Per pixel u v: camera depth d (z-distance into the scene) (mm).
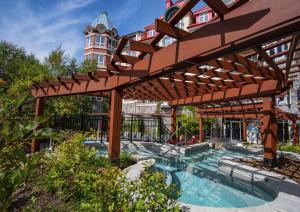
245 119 14445
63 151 4184
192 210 3424
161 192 2572
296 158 8523
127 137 14836
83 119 12484
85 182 3031
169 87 8258
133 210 2293
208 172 7535
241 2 2861
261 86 7180
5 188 1088
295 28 2594
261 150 11938
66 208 2947
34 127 1125
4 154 1207
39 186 3506
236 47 3277
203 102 9977
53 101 13289
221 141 16188
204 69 5719
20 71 16031
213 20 3236
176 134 12250
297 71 5785
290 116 12906
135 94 10484
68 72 19250
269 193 5297
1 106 1324
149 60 4633
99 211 2314
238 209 3576
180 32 3652
